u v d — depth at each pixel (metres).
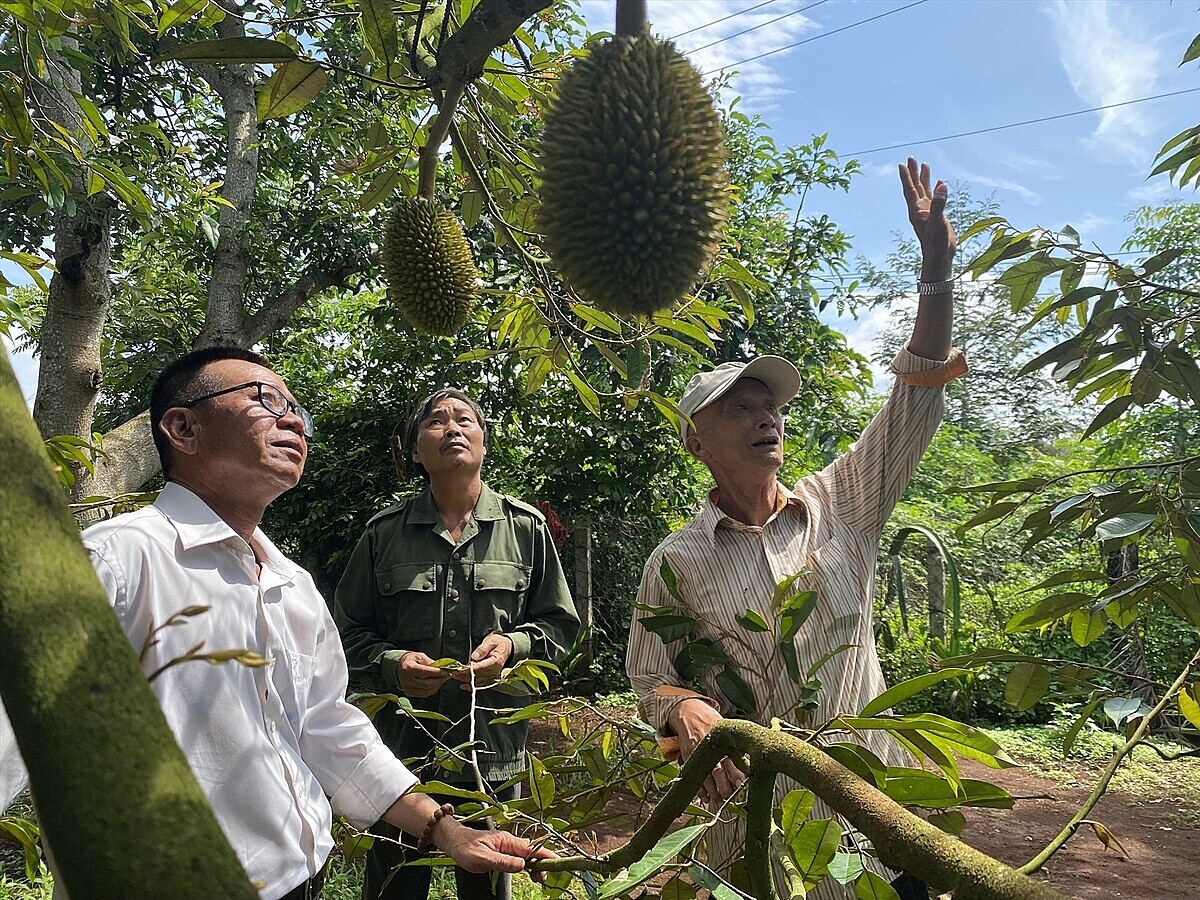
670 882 1.37
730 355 7.30
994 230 2.09
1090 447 9.71
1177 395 1.95
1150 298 1.99
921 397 2.34
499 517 3.02
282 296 7.33
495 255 5.75
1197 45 1.96
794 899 1.05
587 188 1.22
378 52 1.25
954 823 1.33
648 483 7.79
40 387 3.88
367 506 8.33
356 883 3.60
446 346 7.88
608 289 1.24
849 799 0.69
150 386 9.41
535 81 1.80
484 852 1.63
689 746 1.81
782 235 7.63
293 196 7.68
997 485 1.79
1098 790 1.20
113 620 0.33
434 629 2.87
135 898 0.27
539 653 2.99
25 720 0.30
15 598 0.32
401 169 1.88
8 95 1.87
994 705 7.47
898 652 7.65
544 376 2.11
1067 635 7.50
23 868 3.64
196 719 1.54
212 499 1.75
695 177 1.25
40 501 0.35
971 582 8.56
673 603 2.33
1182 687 1.35
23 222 5.75
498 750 2.81
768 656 2.21
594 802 1.88
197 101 6.77
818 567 2.25
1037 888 0.54
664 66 1.27
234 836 1.54
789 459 8.60
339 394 9.62
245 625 1.65
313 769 1.85
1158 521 1.71
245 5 3.47
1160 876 4.50
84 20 1.75
